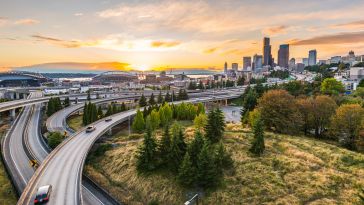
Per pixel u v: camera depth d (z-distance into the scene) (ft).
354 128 184.34
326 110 213.25
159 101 428.15
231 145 177.37
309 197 115.85
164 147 160.97
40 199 107.04
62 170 140.36
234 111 398.83
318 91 380.99
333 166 142.10
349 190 117.08
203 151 137.18
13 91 573.74
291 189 123.75
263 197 121.19
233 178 138.92
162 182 148.15
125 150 192.75
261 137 161.48
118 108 353.92
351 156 150.51
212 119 187.21
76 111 367.04
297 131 212.43
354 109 188.14
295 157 155.43
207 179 135.33
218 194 129.90
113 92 605.73
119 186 156.25
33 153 194.39
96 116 290.76
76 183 125.39
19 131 263.90
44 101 419.33
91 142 192.03
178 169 144.56
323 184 122.93
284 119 205.67
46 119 320.70
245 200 122.42
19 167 168.96
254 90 404.16
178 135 161.17
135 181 155.63
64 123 284.00
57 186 121.90
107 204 136.26
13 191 138.82
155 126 255.70
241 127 230.48
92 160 188.24
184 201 132.98
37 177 131.03
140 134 233.76
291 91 385.09
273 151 166.40
